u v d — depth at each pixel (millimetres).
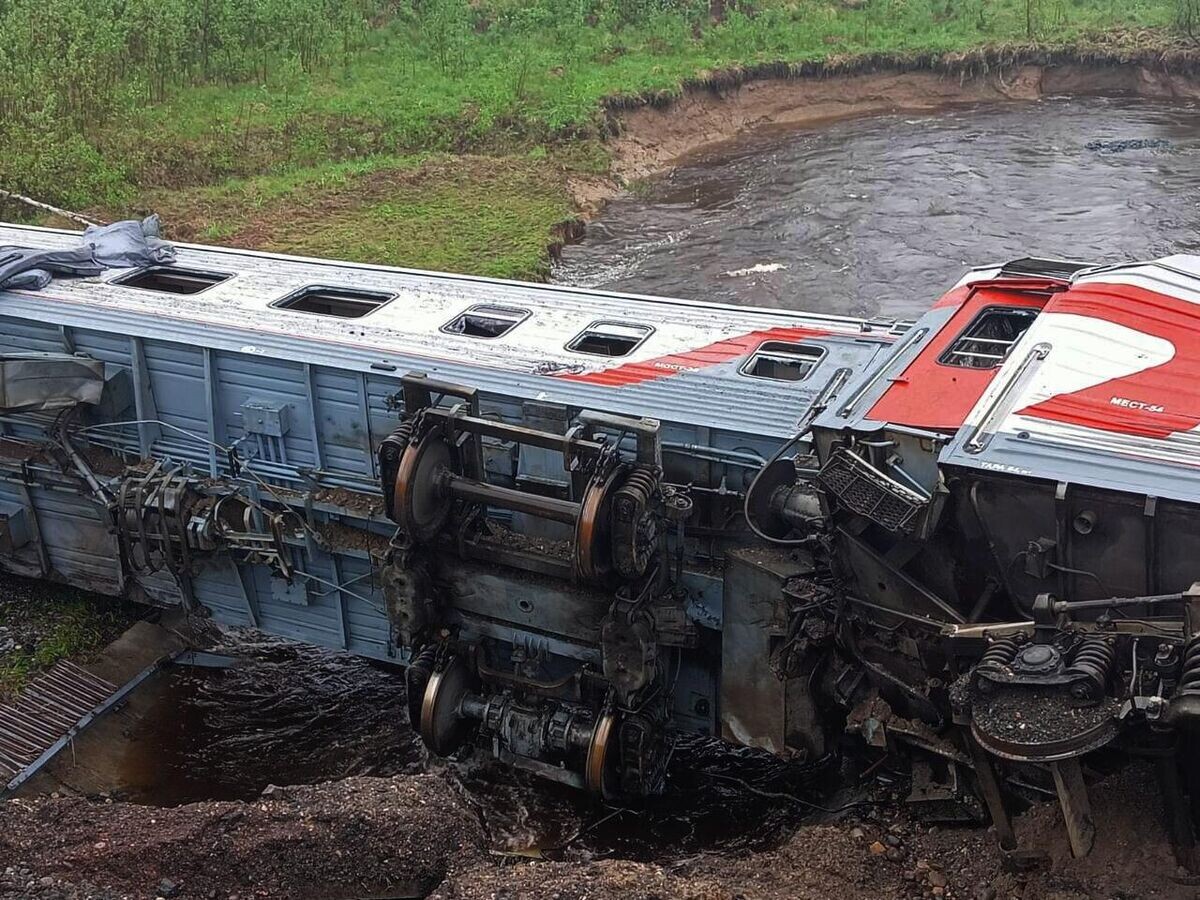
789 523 10648
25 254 14289
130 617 14227
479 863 9898
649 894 8906
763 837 11203
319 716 13328
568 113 33625
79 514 13820
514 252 24766
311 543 12547
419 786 10375
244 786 12250
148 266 14992
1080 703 8234
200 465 13000
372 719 13281
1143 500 8383
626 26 42969
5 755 11883
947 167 33500
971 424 9328
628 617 10438
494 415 11641
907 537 9398
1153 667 8312
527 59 37062
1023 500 8906
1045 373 9805
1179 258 11336
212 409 12727
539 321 13094
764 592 10742
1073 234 27312
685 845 11219
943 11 46312
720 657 11461
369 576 12531
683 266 26078
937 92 42562
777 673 10742
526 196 28828
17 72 27578
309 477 12516
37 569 14352
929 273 25297
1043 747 8070
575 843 11328
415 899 9727
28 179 25422
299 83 33844
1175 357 9766
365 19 39156
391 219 26734
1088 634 8555
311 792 10203
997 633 9023
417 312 13414
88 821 9898
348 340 12555
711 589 11227
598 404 11219
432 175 29766
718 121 39188
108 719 12836
